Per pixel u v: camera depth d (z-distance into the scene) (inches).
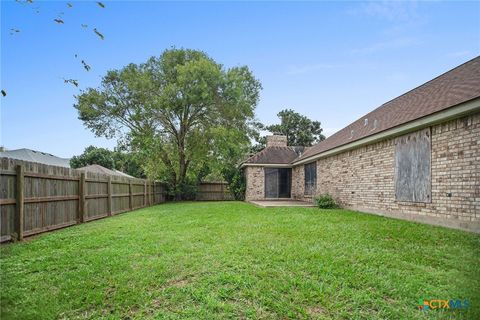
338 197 507.5
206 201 816.9
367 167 417.1
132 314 110.7
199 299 121.3
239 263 162.4
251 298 122.2
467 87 274.1
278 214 390.0
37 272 154.6
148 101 786.2
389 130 345.7
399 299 122.6
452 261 168.4
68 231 279.3
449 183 272.5
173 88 762.8
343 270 152.6
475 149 246.4
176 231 269.3
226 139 777.6
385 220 324.5
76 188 335.6
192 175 901.2
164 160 868.0
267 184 781.3
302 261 167.2
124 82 804.0
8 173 224.7
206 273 148.7
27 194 248.4
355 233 246.4
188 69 759.7
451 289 130.9
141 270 154.3
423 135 307.6
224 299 121.3
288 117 1627.7
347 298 122.7
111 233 263.1
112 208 443.2
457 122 265.4
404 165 337.4
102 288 132.2
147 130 813.2
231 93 800.9
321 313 111.5
